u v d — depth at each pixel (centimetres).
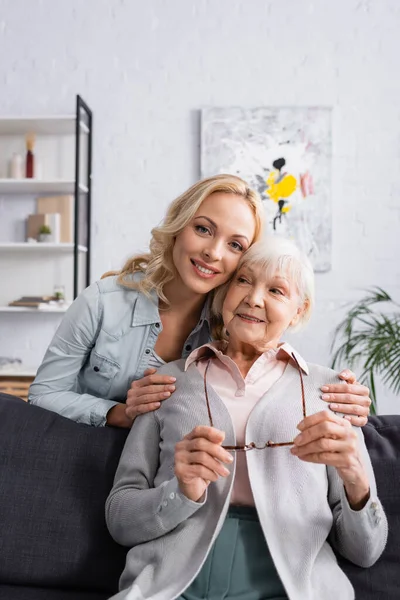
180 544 131
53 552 141
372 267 401
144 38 414
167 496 128
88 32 416
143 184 412
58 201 411
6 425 154
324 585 126
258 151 401
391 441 148
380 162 402
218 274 160
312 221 398
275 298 147
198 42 411
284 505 133
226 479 136
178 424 143
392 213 401
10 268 419
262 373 150
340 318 400
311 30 406
